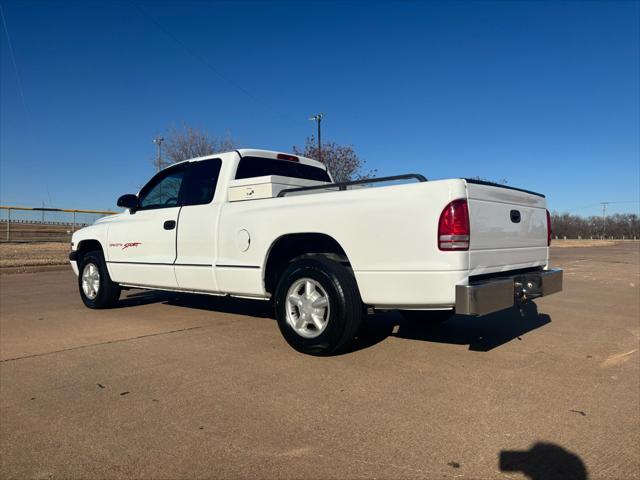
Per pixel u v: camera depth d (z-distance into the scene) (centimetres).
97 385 396
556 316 702
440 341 538
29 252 1800
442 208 399
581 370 436
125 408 349
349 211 446
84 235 756
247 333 569
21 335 564
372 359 464
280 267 534
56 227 2908
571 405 355
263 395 372
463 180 404
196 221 584
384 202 427
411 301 414
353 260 444
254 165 607
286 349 498
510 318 684
